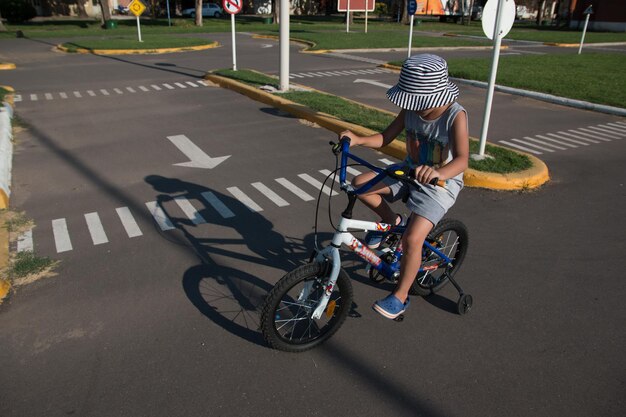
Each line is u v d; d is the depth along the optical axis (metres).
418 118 2.94
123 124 8.38
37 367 2.87
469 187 5.77
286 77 10.47
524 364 2.96
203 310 3.44
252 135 7.77
